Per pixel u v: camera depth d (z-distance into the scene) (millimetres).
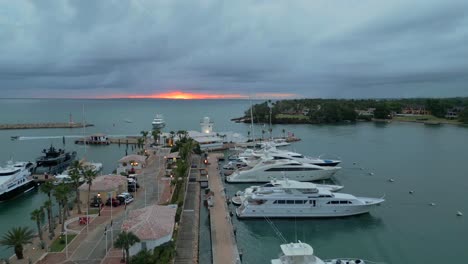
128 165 88750
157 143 137625
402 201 72875
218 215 59531
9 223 61688
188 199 67062
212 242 48750
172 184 72000
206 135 144750
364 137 177125
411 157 121625
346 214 62188
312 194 61719
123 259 39031
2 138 178750
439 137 175375
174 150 114812
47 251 41938
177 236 48406
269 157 92000
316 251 51031
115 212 55719
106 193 59500
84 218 51688
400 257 49000
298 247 40938
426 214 65188
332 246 52594
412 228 58719
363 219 62656
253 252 50750
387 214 65250
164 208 49406
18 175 79375
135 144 154000
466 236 55375
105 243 44125
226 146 138750
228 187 82000
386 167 105688
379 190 81125
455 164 109375
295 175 85000
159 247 40688
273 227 59219
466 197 75312
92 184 60281
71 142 163750
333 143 157375
